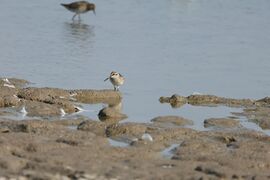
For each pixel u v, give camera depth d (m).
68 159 15.80
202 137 19.44
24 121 19.53
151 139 18.81
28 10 40.12
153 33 35.53
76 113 22.25
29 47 31.16
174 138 19.30
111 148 17.17
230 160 16.66
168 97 24.44
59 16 39.06
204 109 23.47
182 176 15.08
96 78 26.72
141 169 15.48
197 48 32.66
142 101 24.16
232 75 28.19
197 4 44.19
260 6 44.03
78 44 32.25
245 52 32.28
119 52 31.03
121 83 24.97
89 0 43.84
